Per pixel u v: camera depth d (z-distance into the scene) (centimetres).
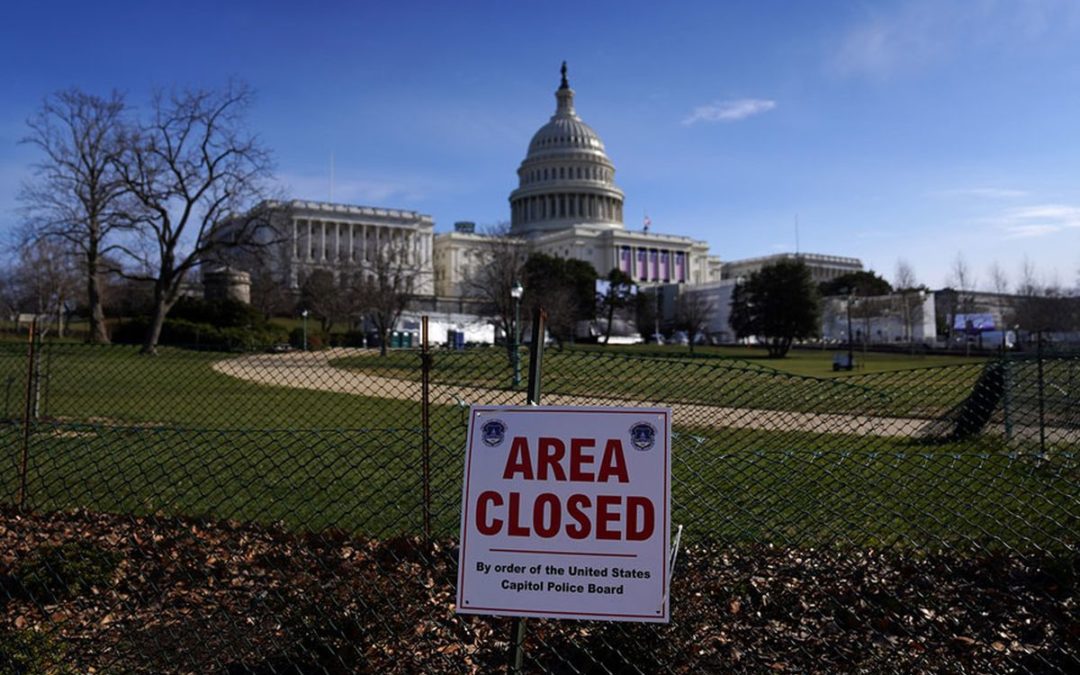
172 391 1920
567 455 355
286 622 513
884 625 519
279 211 4784
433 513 671
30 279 5775
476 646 493
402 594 543
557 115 15088
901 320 8462
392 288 6025
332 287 6234
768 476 741
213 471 866
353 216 11844
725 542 630
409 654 482
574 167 14425
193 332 5241
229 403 1734
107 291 6744
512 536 354
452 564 597
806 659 480
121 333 5444
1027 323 7319
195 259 4562
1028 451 910
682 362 942
